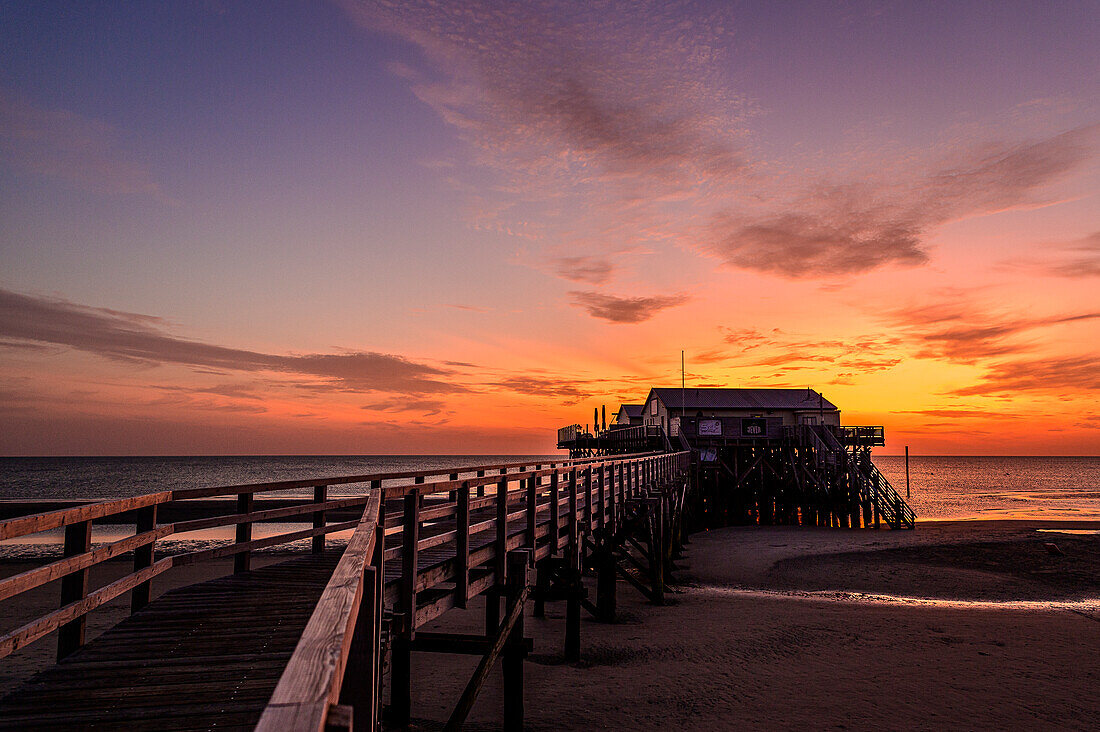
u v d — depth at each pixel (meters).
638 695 10.48
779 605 17.55
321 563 8.73
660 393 49.88
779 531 37.88
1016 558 26.89
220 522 7.47
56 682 4.38
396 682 8.77
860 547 30.00
